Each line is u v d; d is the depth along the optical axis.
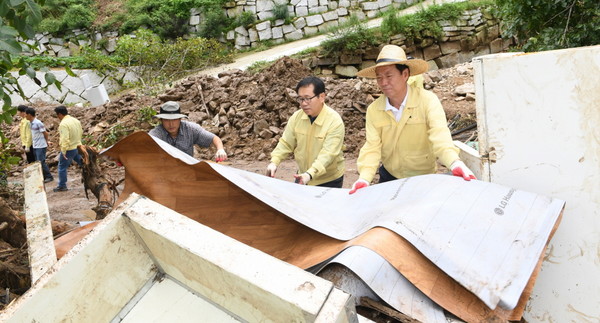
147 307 1.69
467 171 2.53
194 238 1.55
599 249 2.38
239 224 2.46
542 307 2.50
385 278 1.86
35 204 2.49
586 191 2.36
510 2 6.34
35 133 9.09
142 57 19.33
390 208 2.33
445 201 2.22
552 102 2.34
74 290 1.62
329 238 2.23
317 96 3.58
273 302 1.31
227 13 24.44
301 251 2.24
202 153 10.07
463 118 9.21
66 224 3.78
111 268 1.69
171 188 2.57
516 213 2.17
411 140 3.13
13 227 3.55
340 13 23.50
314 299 1.24
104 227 1.68
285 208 2.29
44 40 23.53
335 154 3.61
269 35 23.39
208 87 11.97
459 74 12.21
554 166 2.41
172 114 3.94
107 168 9.13
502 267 1.93
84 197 7.82
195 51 20.39
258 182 2.63
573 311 2.47
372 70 3.07
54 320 1.58
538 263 2.01
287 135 3.95
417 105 3.05
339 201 2.68
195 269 1.55
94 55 18.69
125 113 12.05
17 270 3.02
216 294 1.55
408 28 19.33
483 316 1.86
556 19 6.23
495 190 2.30
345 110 10.12
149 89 15.75
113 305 1.68
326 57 19.27
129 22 24.02
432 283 1.90
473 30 20.20
